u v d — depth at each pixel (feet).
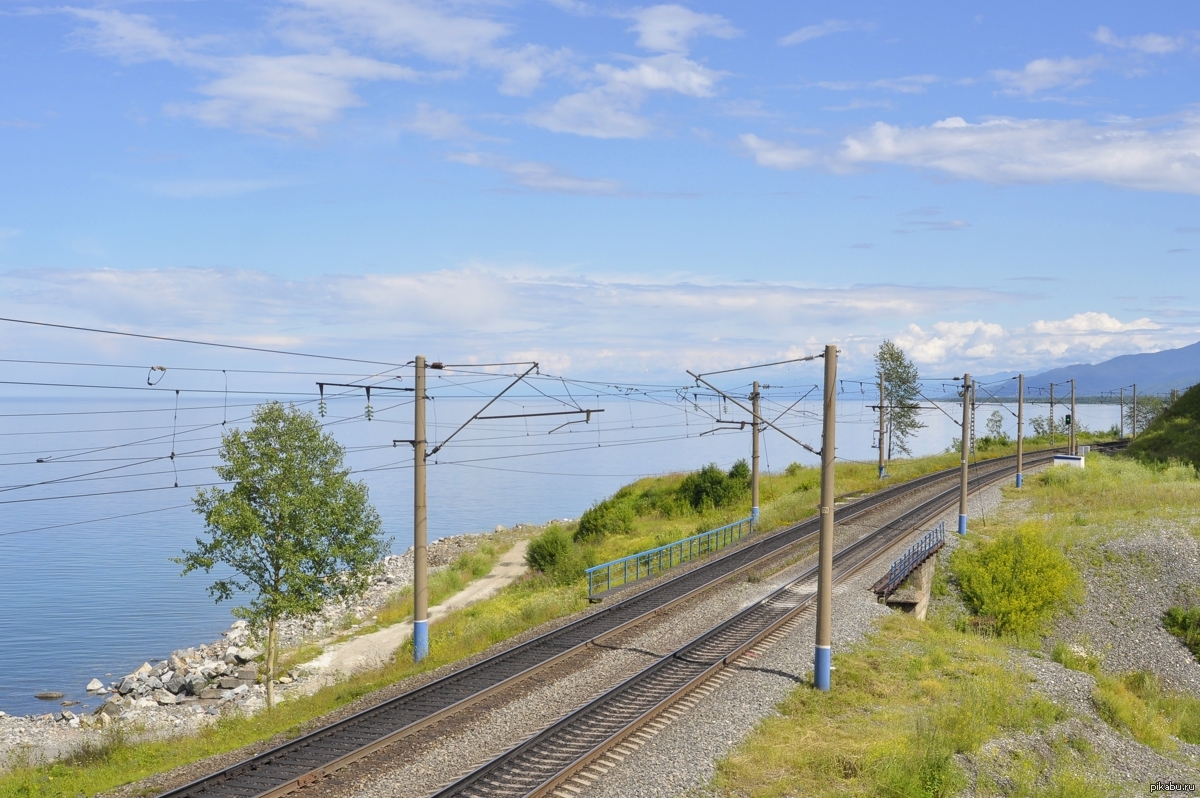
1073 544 136.98
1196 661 108.88
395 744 52.80
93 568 237.45
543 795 45.29
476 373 82.28
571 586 118.01
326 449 85.20
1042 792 56.44
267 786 46.11
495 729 55.21
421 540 82.12
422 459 82.53
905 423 293.84
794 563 119.85
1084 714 77.05
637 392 108.06
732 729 56.95
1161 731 81.25
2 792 58.39
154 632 163.63
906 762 51.96
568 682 65.77
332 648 127.54
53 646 152.25
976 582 118.93
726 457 605.31
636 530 173.17
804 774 50.88
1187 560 127.44
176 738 76.69
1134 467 207.72
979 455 269.85
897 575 105.29
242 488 81.97
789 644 79.56
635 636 81.35
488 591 153.99
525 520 317.01
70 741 94.43
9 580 218.38
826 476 67.46
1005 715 68.49
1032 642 110.01
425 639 82.33
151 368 67.62
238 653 128.06
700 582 107.04
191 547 274.57
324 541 83.76
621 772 48.83
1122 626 116.78
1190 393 259.60
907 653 80.69
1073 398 256.52
